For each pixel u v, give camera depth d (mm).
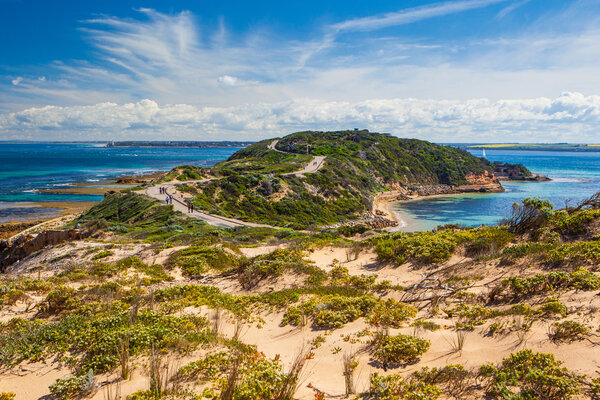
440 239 15375
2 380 6328
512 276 10430
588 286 8508
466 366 6066
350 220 62594
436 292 10734
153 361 6121
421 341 6809
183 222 41094
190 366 6484
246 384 5664
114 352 7125
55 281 14742
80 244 25766
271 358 7305
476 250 14453
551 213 16219
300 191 67312
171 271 17422
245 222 48250
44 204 70312
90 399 5582
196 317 9312
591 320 6867
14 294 11539
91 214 55125
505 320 7672
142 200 53125
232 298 11828
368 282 12648
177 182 69625
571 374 5277
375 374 5910
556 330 6594
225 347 7680
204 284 14922
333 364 6777
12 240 35000
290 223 50625
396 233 19859
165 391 5668
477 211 70438
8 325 9039
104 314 9664
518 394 5020
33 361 7051
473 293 10156
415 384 5582
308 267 14648
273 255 16797
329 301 10219
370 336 7871
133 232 34219
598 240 12547
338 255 17828
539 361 5602
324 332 8531
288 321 9539
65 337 7926
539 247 12859
